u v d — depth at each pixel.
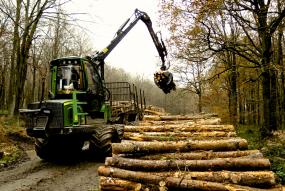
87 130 10.97
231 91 22.91
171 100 40.25
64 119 10.70
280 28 16.05
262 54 14.23
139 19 14.03
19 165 11.22
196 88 27.47
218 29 17.59
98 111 12.38
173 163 5.58
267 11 13.99
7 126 17.67
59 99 11.60
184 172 5.41
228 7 14.07
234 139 6.46
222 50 14.83
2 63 34.88
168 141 6.41
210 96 27.36
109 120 13.00
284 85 26.53
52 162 11.66
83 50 33.59
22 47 20.72
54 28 23.98
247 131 19.56
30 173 9.86
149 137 6.68
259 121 30.77
